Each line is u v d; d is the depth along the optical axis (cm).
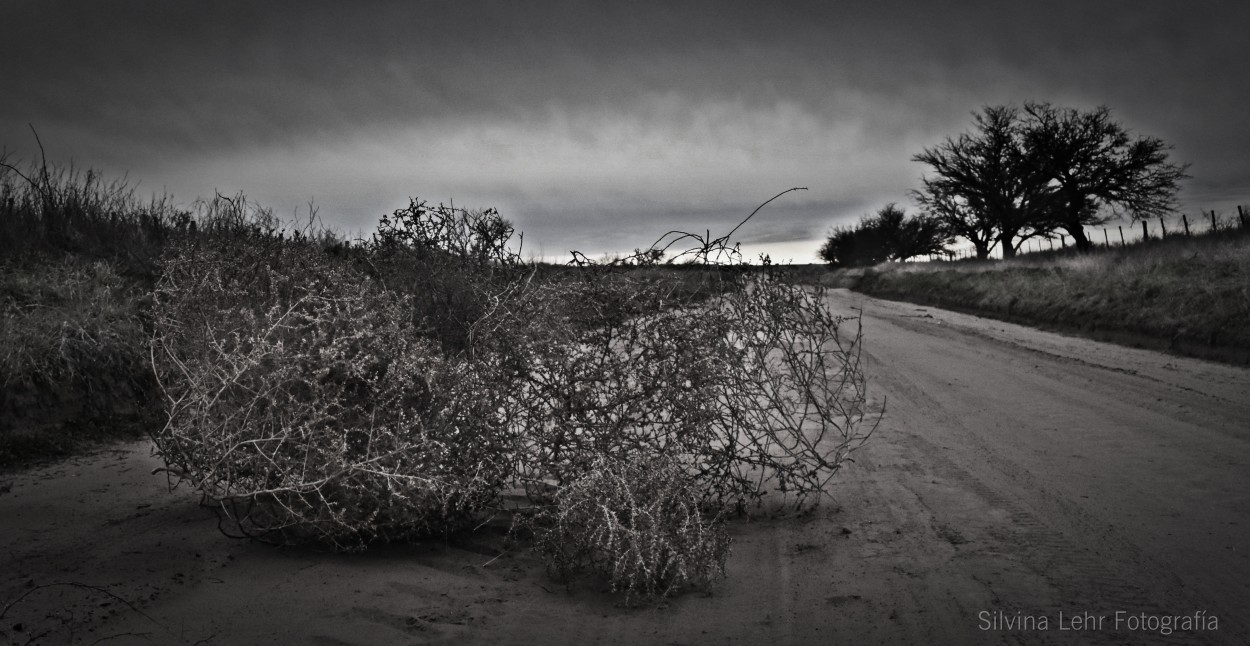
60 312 780
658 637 342
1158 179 4212
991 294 2227
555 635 343
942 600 372
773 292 495
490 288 546
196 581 397
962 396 926
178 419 443
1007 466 613
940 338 1544
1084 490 541
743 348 495
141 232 1059
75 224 1034
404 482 414
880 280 3800
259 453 411
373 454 413
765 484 577
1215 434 685
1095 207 4447
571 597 389
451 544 462
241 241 486
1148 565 406
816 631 345
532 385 461
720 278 494
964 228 5116
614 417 464
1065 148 4338
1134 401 845
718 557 408
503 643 334
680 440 476
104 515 502
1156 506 500
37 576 398
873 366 1170
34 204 1030
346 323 437
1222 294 1308
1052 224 4691
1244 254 1568
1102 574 397
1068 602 365
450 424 437
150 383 774
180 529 477
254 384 424
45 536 460
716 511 511
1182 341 1230
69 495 545
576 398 454
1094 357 1185
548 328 461
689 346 470
